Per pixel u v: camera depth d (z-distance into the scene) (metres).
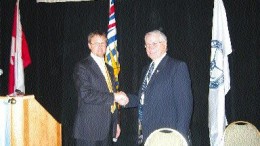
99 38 3.38
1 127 2.45
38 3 5.45
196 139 5.13
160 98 3.15
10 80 4.92
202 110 5.14
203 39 5.13
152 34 3.26
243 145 3.16
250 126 3.19
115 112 3.46
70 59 5.41
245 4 5.09
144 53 5.23
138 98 3.48
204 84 5.13
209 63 5.11
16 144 2.46
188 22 5.16
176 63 3.18
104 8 5.35
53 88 5.45
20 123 2.47
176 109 3.13
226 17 4.89
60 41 5.43
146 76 3.35
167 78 3.16
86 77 3.32
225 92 4.66
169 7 5.20
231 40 5.13
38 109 2.51
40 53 5.46
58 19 5.43
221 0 4.72
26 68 5.45
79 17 5.40
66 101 5.42
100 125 3.29
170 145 2.82
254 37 5.10
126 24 5.28
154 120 3.15
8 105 2.45
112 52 4.63
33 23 5.45
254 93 5.13
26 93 5.43
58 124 2.56
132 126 5.21
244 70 5.14
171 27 5.18
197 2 5.15
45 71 5.45
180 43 5.16
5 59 5.32
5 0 5.34
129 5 5.28
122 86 5.26
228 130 3.21
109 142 3.44
